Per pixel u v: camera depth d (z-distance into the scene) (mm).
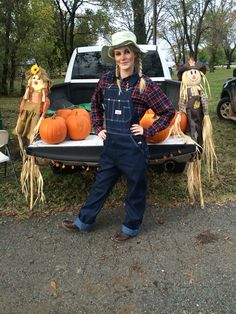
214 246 3541
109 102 3318
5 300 2881
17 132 4453
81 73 6438
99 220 4070
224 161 5910
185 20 32219
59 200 4535
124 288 2992
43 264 3324
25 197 4539
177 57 51750
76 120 3934
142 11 18062
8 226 3996
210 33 46000
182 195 4652
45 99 4289
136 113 3297
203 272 3164
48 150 3877
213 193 4695
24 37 19359
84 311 2760
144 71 6207
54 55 25000
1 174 5434
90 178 5164
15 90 22656
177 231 3822
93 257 3412
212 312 2717
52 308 2793
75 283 3064
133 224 3621
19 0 18578
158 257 3387
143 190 3549
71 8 24781
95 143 3855
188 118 4316
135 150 3338
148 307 2781
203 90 4332
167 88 5781
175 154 3900
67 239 3717
